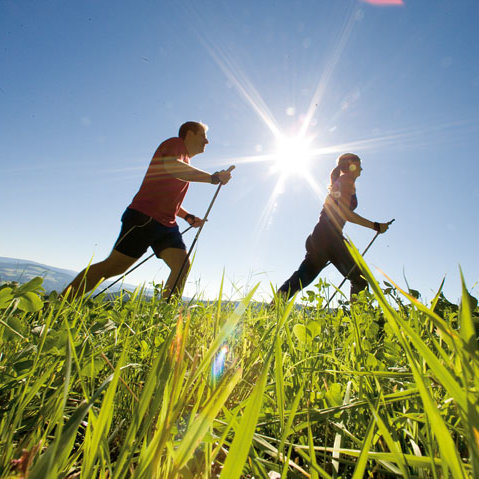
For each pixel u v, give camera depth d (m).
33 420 0.72
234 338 1.64
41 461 0.34
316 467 0.51
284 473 0.52
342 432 0.77
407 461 0.49
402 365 1.20
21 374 0.78
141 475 0.44
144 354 1.28
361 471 0.45
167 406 0.52
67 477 0.60
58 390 0.73
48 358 0.92
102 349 1.12
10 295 0.87
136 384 1.10
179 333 0.58
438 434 0.38
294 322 2.12
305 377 1.15
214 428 0.78
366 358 1.14
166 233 4.69
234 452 0.40
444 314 1.52
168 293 4.30
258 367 1.30
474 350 0.36
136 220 4.40
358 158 6.01
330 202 5.75
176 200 4.79
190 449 0.43
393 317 0.41
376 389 0.99
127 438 0.50
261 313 2.15
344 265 5.60
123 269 4.43
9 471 0.45
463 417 0.35
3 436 0.62
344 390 1.09
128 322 1.68
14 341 0.97
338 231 5.61
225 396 0.45
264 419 0.89
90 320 1.45
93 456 0.48
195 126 5.28
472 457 0.33
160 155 4.68
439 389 0.90
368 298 2.03
